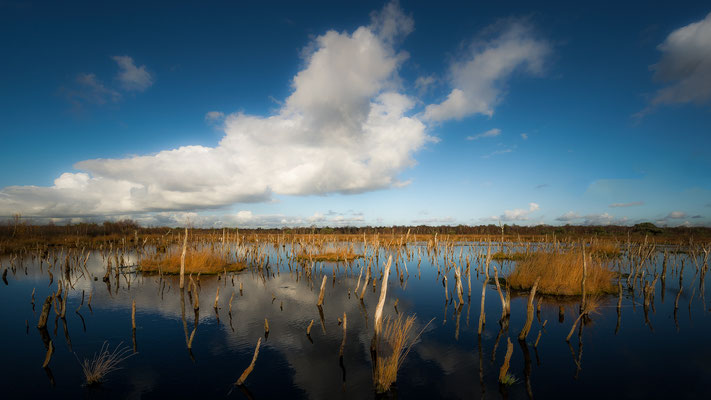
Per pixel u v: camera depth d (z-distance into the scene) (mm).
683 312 14016
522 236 62875
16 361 9531
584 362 9336
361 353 10031
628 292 17672
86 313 14164
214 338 11227
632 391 7801
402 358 9500
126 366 9188
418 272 25531
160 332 11805
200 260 25297
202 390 7867
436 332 11852
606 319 13102
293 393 7746
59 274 24109
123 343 10836
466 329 12188
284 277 22938
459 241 57938
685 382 8203
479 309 14883
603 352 10000
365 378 8484
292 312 14273
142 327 12344
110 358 9680
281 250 43375
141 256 33688
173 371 8836
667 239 52625
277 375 8633
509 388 7957
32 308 15102
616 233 63719
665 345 10508
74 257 28234
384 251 40938
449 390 7871
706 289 18906
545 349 10266
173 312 14250
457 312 14445
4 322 13016
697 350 10109
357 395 7668
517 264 23625
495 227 78625
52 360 9594
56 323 12844
